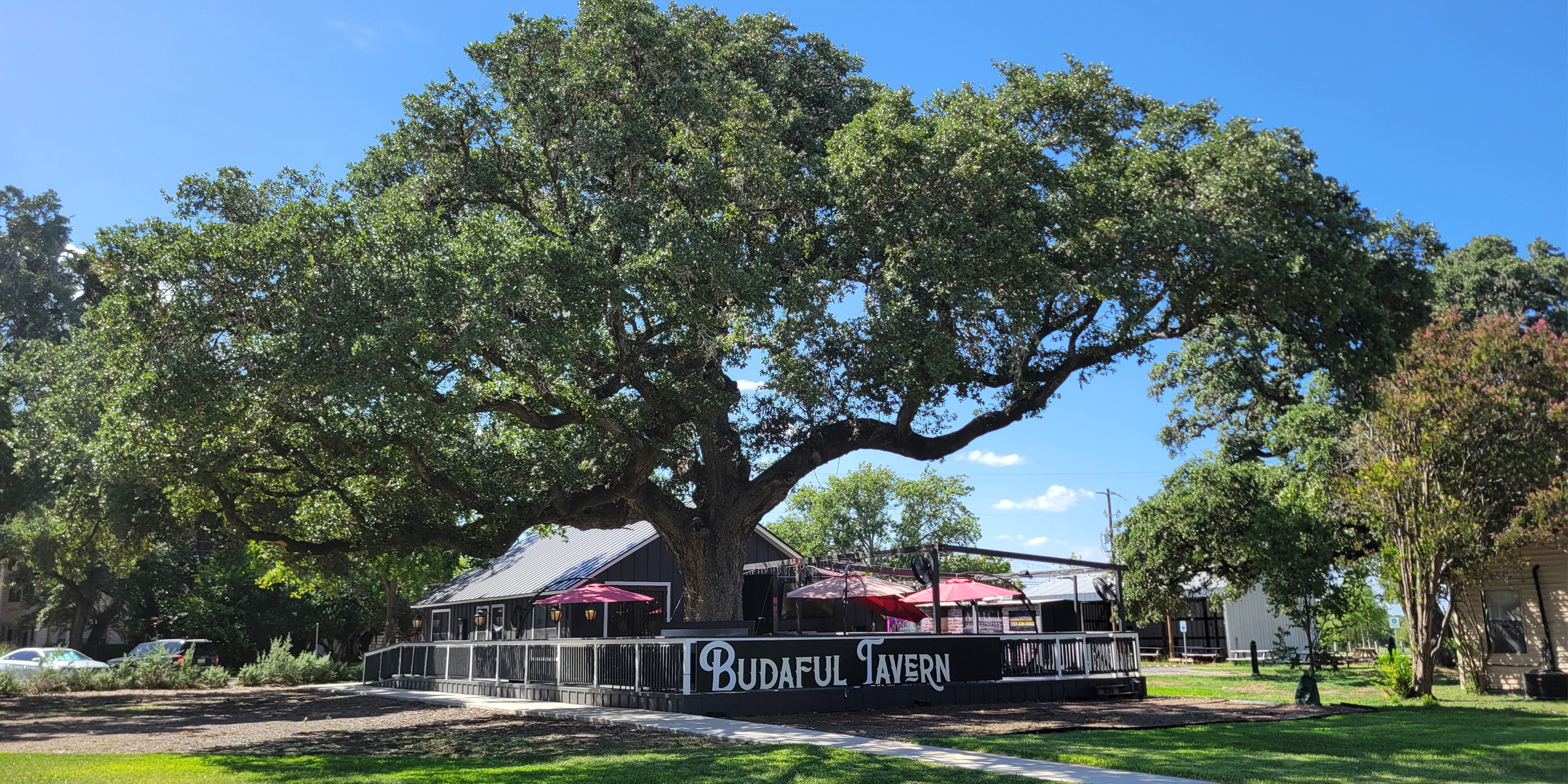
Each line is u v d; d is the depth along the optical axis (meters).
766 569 29.92
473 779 9.72
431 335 14.60
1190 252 17.78
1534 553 23.30
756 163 17.36
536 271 14.80
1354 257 18.33
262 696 25.17
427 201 17.94
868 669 18.08
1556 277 37.88
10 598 60.84
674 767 10.26
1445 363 20.03
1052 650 20.92
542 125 17.22
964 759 10.71
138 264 14.50
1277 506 30.39
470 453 20.58
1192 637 49.16
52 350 27.91
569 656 19.80
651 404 18.62
